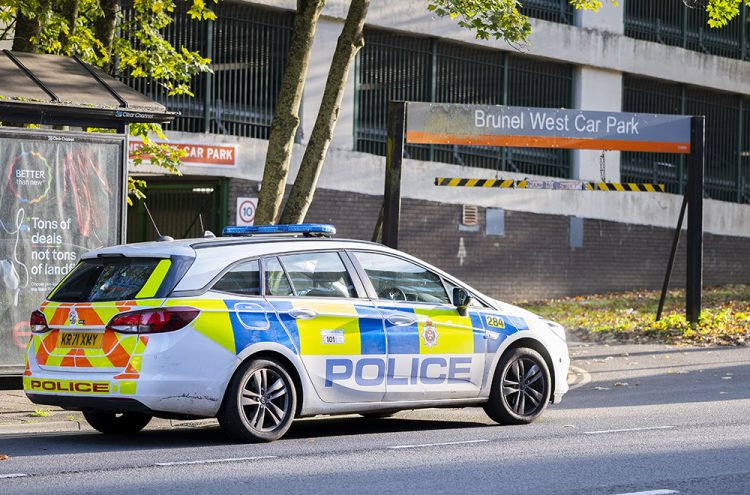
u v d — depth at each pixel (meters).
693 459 11.12
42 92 15.29
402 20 34.34
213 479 9.97
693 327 27.25
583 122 25.09
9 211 15.29
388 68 34.78
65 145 15.61
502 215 37.69
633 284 41.62
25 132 15.34
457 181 24.39
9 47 26.56
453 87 36.50
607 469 10.54
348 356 12.81
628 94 41.97
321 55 32.94
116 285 12.18
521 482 9.84
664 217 42.53
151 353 11.66
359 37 18.88
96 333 11.98
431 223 35.88
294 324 12.48
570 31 39.09
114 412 13.18
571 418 15.05
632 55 41.09
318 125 18.88
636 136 25.69
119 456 11.45
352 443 12.45
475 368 13.84
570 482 9.84
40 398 12.30
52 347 12.31
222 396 11.98
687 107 44.00
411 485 9.70
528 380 14.40
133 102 15.72
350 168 33.66
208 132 30.67
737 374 20.94
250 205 31.27
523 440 12.66
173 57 22.77
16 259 15.31
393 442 12.55
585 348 25.48
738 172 45.59
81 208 15.69
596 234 40.41
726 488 9.54
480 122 24.00
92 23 22.00
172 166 22.66
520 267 38.22
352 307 12.98
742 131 45.91
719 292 41.47
